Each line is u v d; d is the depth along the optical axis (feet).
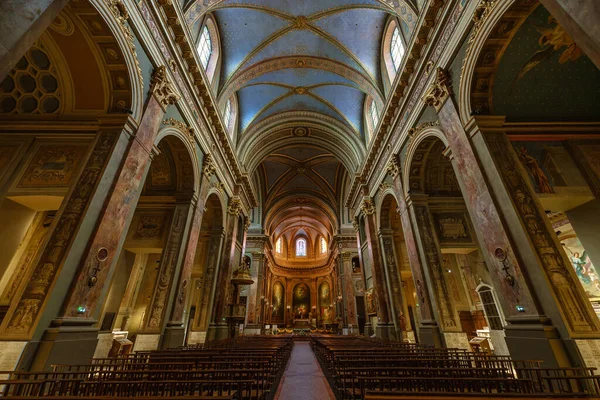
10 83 20.52
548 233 15.87
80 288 14.85
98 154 17.90
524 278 15.20
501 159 18.28
